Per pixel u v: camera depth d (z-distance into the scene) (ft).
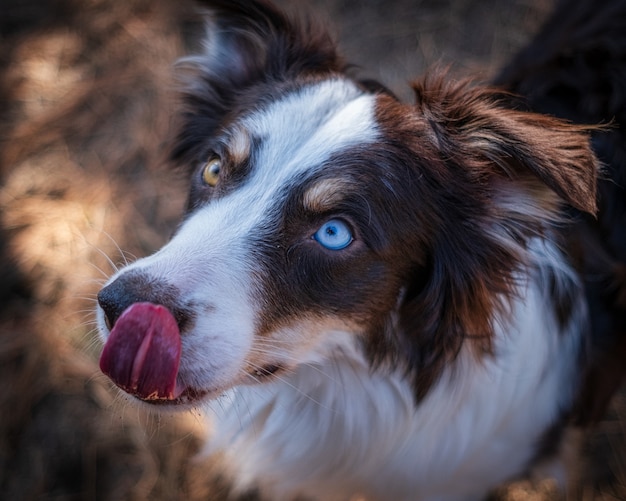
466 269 2.28
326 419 2.42
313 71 2.42
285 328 2.23
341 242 2.23
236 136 2.29
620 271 2.44
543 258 2.33
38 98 3.60
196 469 2.85
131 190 3.34
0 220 3.24
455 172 2.27
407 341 2.33
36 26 3.78
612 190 2.43
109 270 3.10
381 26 3.74
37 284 3.07
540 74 2.52
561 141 2.15
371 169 2.24
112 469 2.88
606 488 2.82
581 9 2.65
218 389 2.18
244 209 2.23
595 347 2.53
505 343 2.38
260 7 2.43
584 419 2.62
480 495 2.63
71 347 2.98
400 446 2.44
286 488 2.59
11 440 2.90
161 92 3.56
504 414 2.44
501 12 3.73
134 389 2.10
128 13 3.79
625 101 2.46
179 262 2.16
